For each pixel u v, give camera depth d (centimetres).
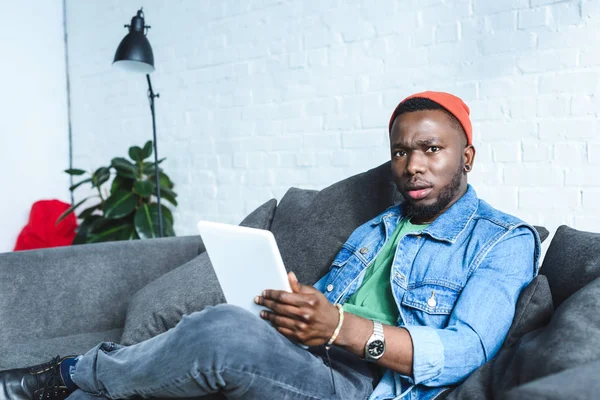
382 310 120
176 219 307
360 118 229
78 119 368
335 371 108
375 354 99
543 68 185
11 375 126
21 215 358
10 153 353
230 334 92
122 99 332
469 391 94
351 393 106
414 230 128
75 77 366
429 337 99
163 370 94
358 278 130
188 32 290
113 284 179
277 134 257
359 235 140
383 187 152
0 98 348
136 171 284
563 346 83
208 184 288
